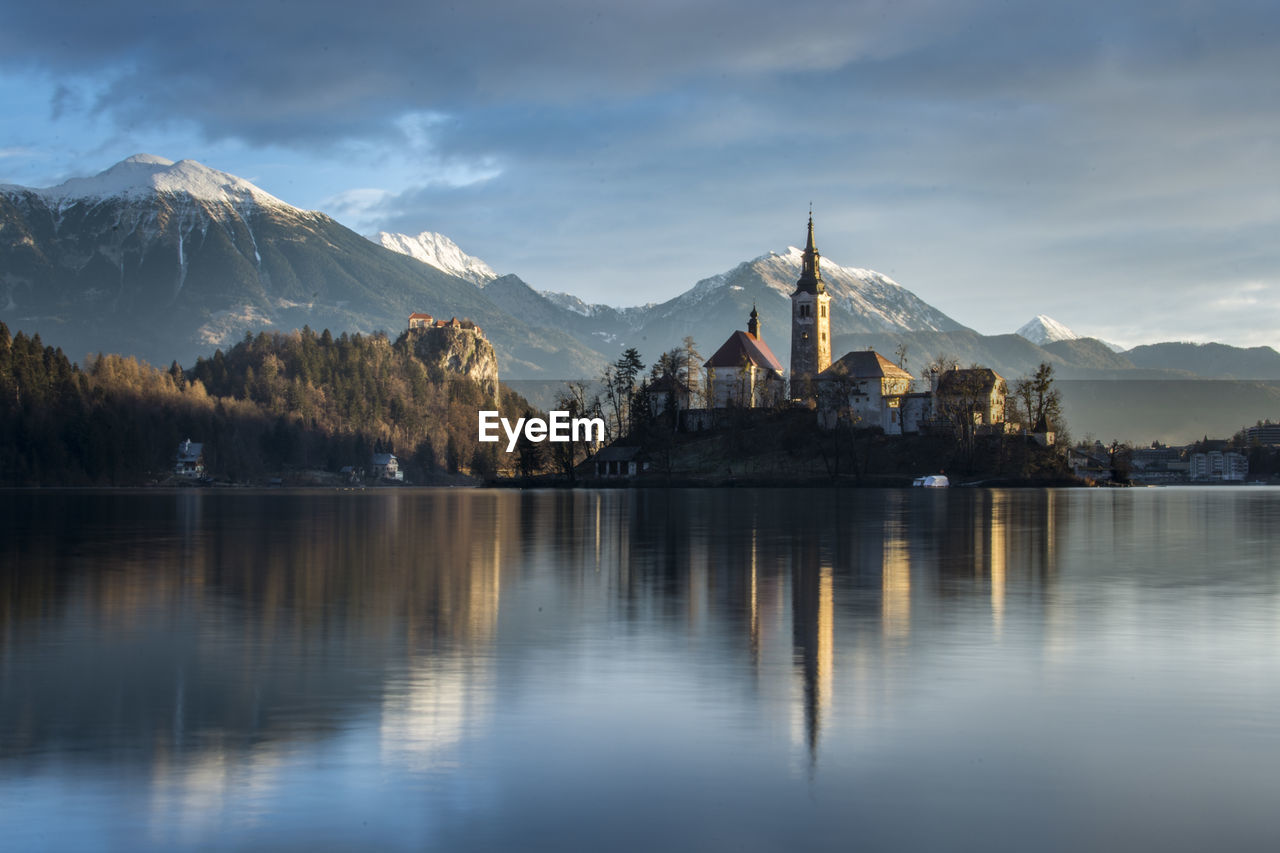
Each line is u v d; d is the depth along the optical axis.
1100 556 65.06
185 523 104.19
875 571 56.53
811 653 34.22
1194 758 24.00
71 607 43.97
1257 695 29.00
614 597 46.62
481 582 52.31
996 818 20.94
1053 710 27.52
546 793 22.11
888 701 28.34
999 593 47.69
